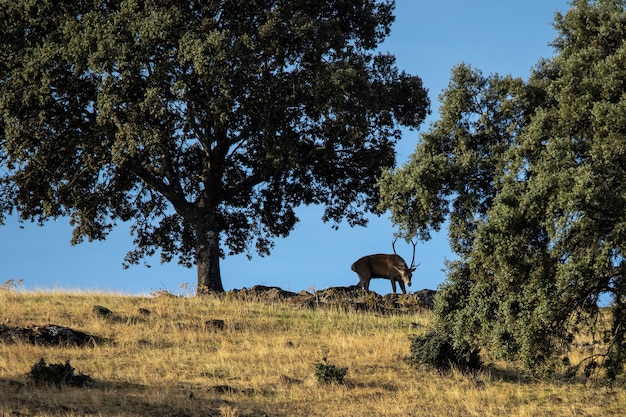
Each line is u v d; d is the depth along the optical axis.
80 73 113.38
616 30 70.19
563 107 65.88
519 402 70.25
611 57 66.75
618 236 62.00
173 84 110.62
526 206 64.44
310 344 89.12
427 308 113.56
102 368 75.69
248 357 82.00
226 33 110.56
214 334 91.75
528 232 65.38
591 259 62.72
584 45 72.44
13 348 79.81
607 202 61.94
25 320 92.81
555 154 64.19
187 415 61.94
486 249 65.94
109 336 88.56
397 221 73.56
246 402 67.19
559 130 67.06
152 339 87.81
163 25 108.31
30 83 110.75
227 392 69.75
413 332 96.12
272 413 64.56
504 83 72.06
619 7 72.06
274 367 78.81
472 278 70.62
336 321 101.19
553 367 67.56
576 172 62.44
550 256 65.38
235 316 101.12
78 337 85.44
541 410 67.50
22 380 68.38
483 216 71.94
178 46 112.12
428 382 75.75
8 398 62.16
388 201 73.69
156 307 104.00
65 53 109.38
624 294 64.38
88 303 104.38
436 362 79.44
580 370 80.19
